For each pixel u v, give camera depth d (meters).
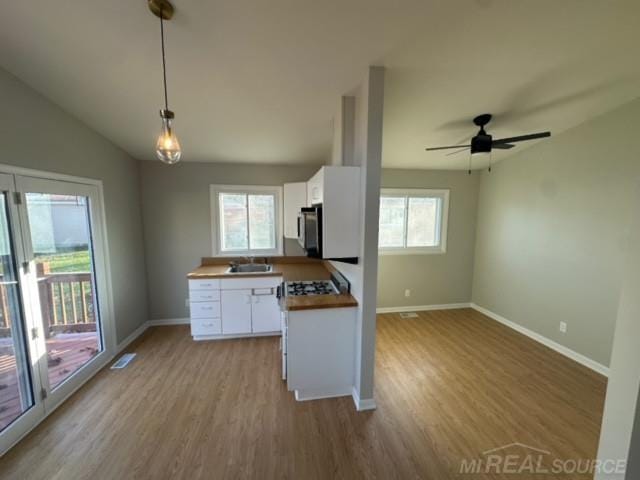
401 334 3.71
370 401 2.28
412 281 4.55
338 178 2.18
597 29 1.68
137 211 3.63
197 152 3.48
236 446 1.91
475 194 4.54
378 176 2.08
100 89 2.22
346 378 2.41
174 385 2.59
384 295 4.49
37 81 2.09
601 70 2.09
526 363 3.01
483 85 2.25
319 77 2.12
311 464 1.78
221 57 1.90
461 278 4.68
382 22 1.62
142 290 3.74
